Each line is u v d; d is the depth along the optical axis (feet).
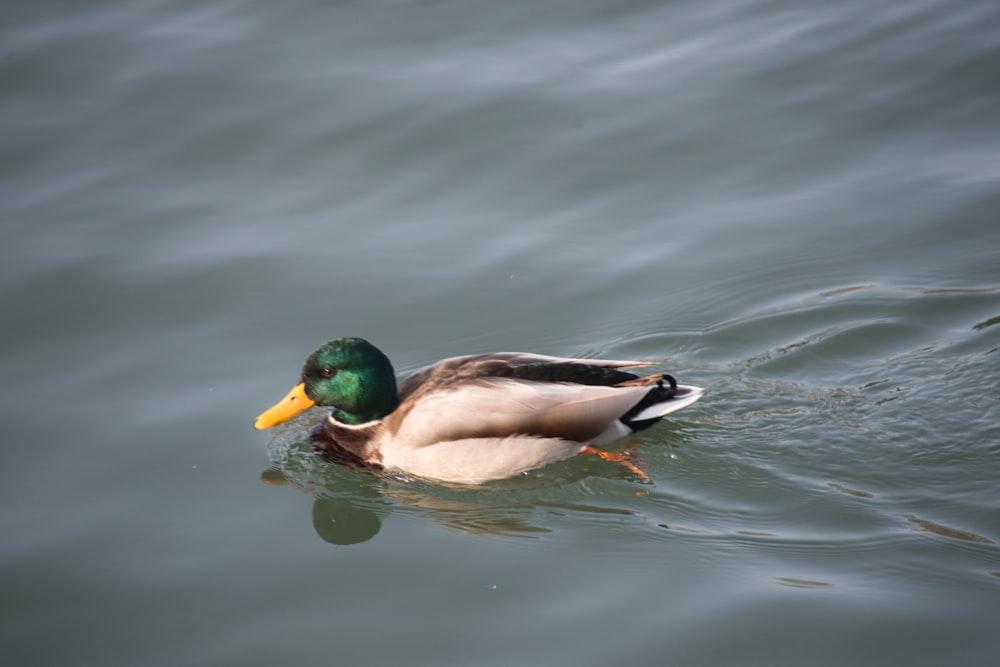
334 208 54.39
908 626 32.45
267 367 45.75
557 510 39.09
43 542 37.45
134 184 55.88
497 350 46.19
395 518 39.11
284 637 33.50
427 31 66.08
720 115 59.00
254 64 63.36
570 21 66.54
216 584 35.83
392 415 41.42
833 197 53.72
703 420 42.34
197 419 43.37
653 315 47.96
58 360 45.91
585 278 50.06
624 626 33.24
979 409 41.22
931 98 59.00
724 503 38.63
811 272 49.52
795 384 43.83
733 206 53.62
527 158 56.90
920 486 38.27
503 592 35.01
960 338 45.11
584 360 41.24
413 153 57.52
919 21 64.69
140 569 36.45
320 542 37.81
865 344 45.47
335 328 47.60
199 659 32.81
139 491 39.96
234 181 56.18
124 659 32.86
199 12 68.28
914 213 52.21
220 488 40.32
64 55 64.18
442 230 53.01
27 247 51.65
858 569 34.99
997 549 35.22
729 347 46.11
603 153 56.90
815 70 61.52
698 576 35.27
